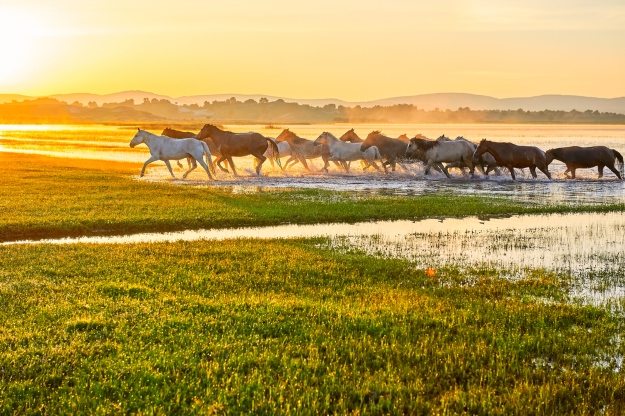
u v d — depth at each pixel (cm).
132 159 5047
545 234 1992
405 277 1430
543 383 819
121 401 743
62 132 12825
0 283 1252
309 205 2458
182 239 1892
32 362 841
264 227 2119
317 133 12219
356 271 1462
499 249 1761
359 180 3519
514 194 2966
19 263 1453
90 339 945
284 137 4044
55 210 2225
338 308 1127
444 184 3384
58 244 1705
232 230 2061
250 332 995
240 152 3628
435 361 894
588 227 2127
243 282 1338
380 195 2848
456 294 1281
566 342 978
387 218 2292
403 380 834
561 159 3747
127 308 1095
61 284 1261
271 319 1053
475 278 1434
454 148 3675
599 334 1018
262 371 839
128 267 1435
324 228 2103
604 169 4419
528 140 9400
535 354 945
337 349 926
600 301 1253
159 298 1177
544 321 1094
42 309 1080
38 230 1953
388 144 3856
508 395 783
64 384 787
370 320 1055
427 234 1983
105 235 1956
